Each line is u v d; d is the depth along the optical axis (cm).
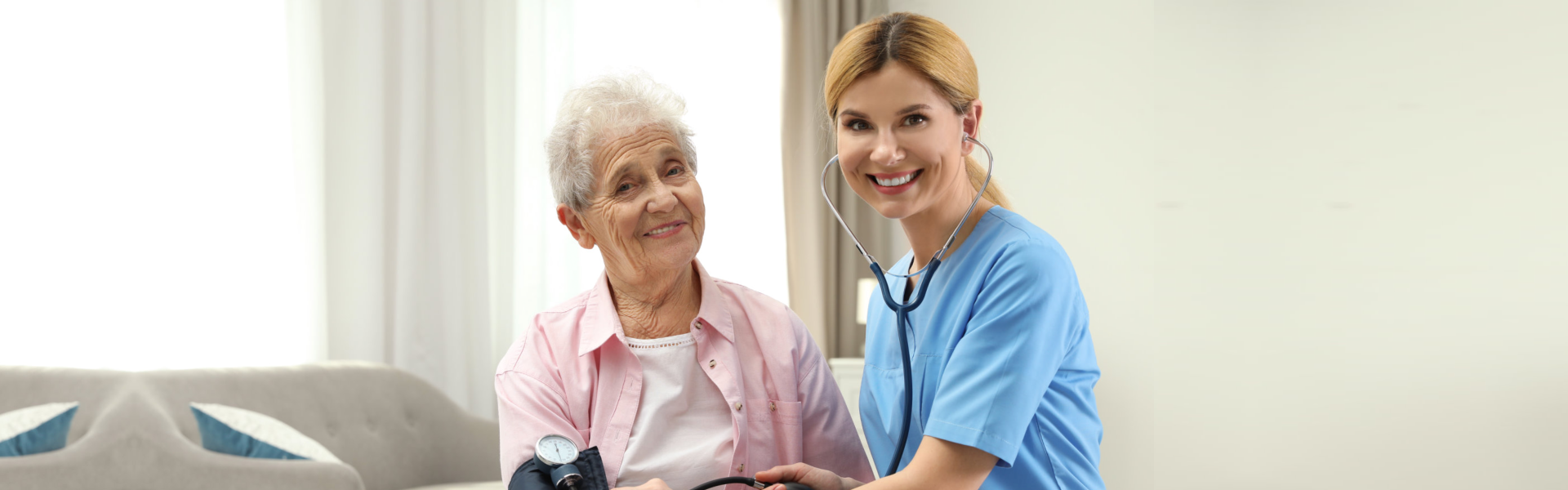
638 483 108
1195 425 320
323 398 268
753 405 115
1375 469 285
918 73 101
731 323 117
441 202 317
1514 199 264
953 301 111
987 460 98
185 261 284
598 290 117
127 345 276
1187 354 322
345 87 302
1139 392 334
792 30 404
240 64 292
